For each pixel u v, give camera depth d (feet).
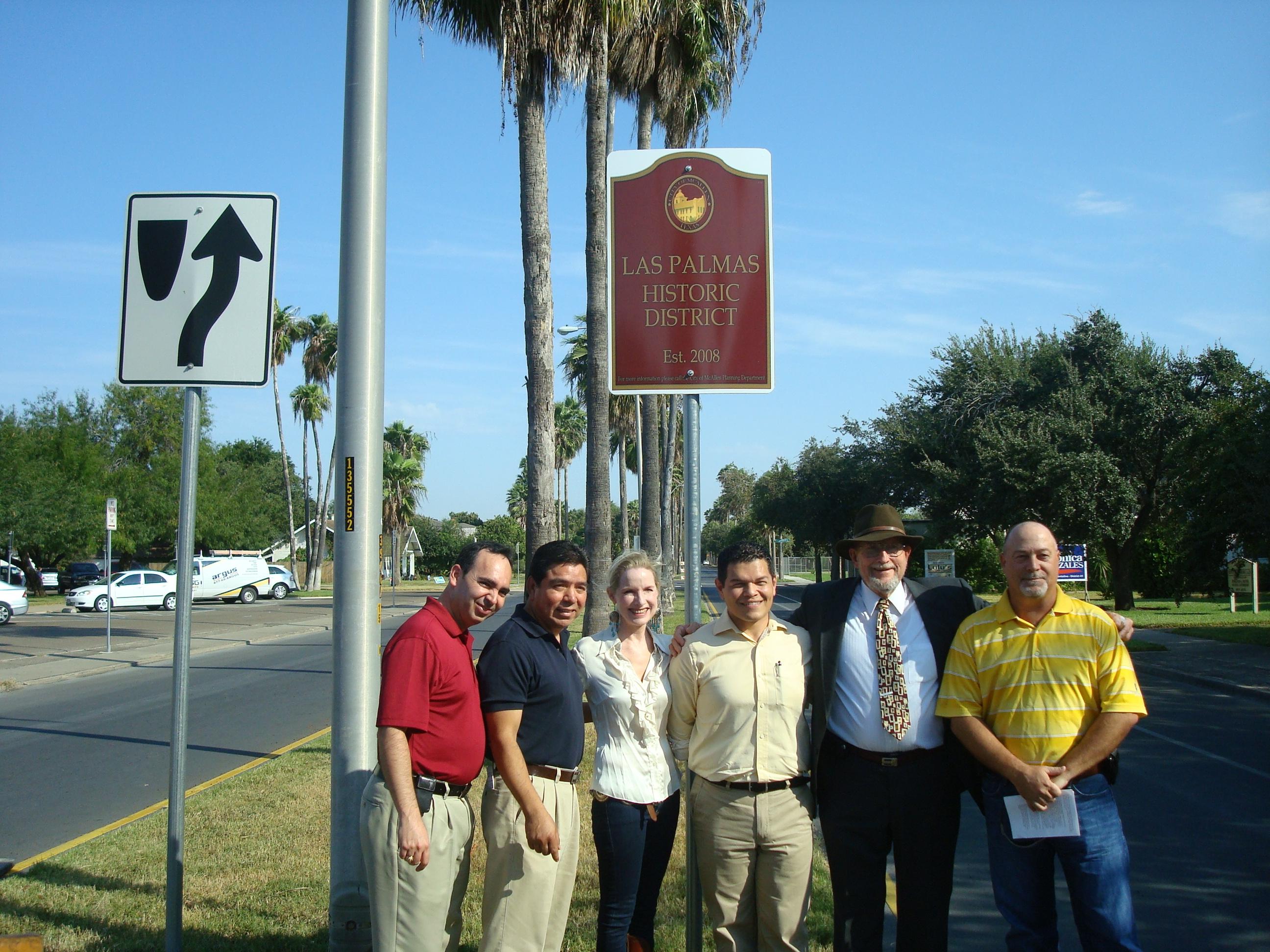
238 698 47.14
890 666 13.41
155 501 170.30
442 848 11.57
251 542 204.23
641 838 13.61
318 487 193.98
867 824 13.28
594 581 45.52
